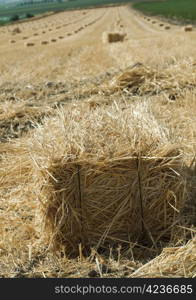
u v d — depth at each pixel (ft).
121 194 13.38
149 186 13.50
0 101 30.14
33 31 154.61
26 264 13.06
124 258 12.96
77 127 14.30
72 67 47.11
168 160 13.44
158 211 13.67
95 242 13.52
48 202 13.30
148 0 319.47
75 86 32.45
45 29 159.53
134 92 28.55
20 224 15.07
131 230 13.70
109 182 13.26
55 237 13.46
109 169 13.17
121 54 52.13
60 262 13.00
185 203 14.89
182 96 26.16
